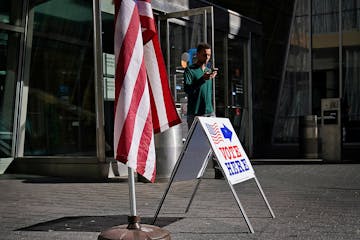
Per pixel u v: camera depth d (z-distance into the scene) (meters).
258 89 14.92
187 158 4.94
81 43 9.30
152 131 4.14
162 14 10.79
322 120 12.09
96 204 6.16
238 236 4.38
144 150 4.06
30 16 10.08
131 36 4.03
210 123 4.95
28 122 10.16
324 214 5.37
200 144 5.03
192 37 10.80
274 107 19.61
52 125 9.77
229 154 4.94
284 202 6.19
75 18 9.39
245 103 14.41
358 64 19.75
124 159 3.94
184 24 11.02
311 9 20.30
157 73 4.41
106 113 9.41
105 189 7.49
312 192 7.02
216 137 4.89
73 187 7.73
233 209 5.72
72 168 9.09
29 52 10.16
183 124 10.50
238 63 14.14
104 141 8.92
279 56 19.78
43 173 9.52
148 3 4.35
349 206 5.85
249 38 14.36
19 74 10.00
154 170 4.12
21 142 10.10
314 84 20.28
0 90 9.88
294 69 20.44
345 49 19.94
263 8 17.97
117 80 4.01
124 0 4.02
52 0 9.72
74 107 9.37
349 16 19.81
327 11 20.14
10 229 4.76
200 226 4.82
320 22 20.23
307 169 10.24
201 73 7.38
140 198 6.61
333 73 20.06
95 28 8.80
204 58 7.41
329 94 20.09
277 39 19.39
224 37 13.20
